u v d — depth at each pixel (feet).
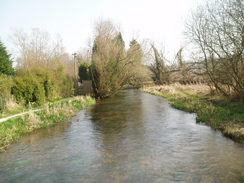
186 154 21.75
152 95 89.25
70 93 83.66
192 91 75.51
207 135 27.86
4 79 47.11
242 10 38.68
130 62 81.25
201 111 41.01
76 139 29.35
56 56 104.47
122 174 18.11
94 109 56.80
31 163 21.68
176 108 51.08
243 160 19.53
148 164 19.83
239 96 43.39
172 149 23.41
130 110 52.08
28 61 85.56
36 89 53.57
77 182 17.26
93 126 36.73
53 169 19.97
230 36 40.81
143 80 134.00
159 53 130.62
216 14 43.93
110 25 85.92
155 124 35.68
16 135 32.04
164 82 125.70
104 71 80.18
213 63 47.83
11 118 38.01
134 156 21.97
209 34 46.21
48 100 63.31
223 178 16.58
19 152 25.21
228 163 19.11
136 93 105.19
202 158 20.51
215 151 22.11
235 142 24.47
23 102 51.08
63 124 39.68
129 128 33.88
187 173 17.69
